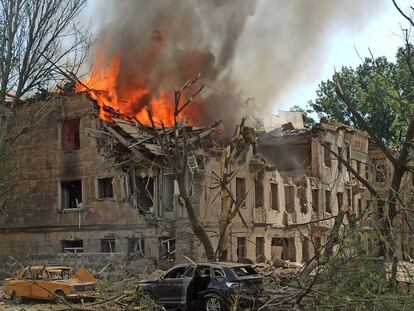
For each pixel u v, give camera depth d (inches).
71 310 600.1
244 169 1299.2
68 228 1288.1
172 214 1161.4
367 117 2139.5
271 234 1376.7
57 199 1312.7
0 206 1197.7
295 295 528.7
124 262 1089.4
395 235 539.2
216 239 1180.5
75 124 1339.8
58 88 1284.4
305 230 1492.4
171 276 690.2
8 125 1125.1
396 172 585.0
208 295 649.6
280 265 1030.4
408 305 470.3
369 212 534.3
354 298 486.3
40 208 1332.4
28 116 1332.4
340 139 1736.0
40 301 845.8
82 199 1280.8
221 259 771.4
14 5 1042.7
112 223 1230.9
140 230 1194.0
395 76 1931.6
